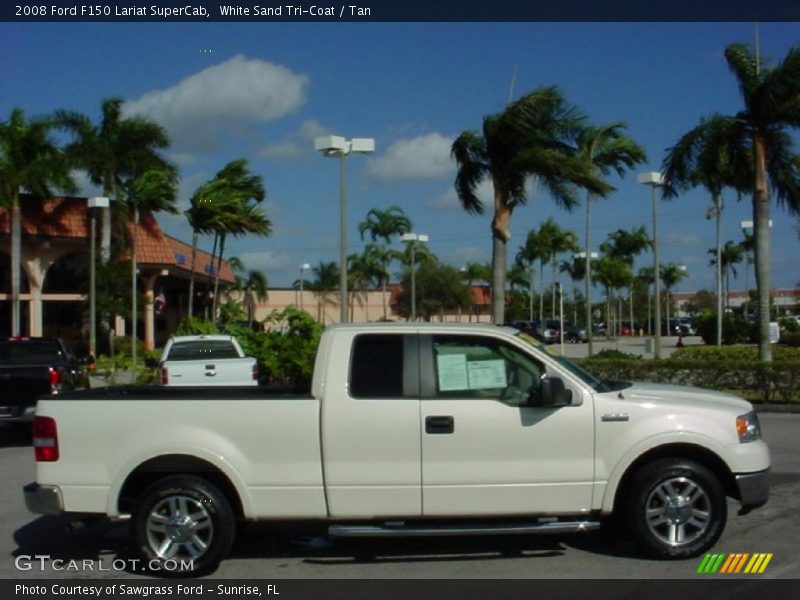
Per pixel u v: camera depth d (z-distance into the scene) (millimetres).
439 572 7320
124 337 38031
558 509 7254
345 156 20328
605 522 8352
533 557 7676
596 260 61250
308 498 7215
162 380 17609
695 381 19812
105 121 36312
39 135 32125
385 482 7195
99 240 35844
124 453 7234
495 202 21250
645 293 88500
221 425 7262
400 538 8352
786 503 9516
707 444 7320
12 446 15430
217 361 17797
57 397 7555
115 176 35875
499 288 21250
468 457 7219
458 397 7320
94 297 32125
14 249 32312
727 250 61875
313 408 7246
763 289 21281
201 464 7305
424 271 57125
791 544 7902
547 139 20844
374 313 65688
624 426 7301
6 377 14391
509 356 7496
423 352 7426
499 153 20781
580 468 7266
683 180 21688
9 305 38156
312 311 64812
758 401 19297
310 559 7766
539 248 53594
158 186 34906
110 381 28312
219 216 36406
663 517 7387
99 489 7227
